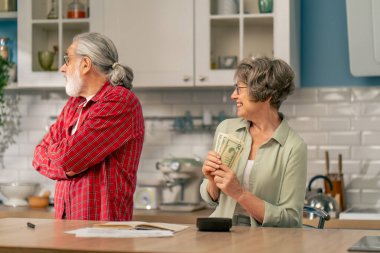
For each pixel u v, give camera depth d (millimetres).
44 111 6074
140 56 5406
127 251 2412
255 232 3035
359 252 2445
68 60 4105
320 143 5609
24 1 5609
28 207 5688
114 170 3889
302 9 5680
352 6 5188
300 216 3570
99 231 2918
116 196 3877
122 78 4055
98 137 3809
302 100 5645
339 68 5613
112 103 3863
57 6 5590
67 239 2725
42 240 2697
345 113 5582
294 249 2494
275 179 3574
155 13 5383
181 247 2506
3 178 6113
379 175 5523
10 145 6121
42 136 6066
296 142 3598
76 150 3789
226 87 5582
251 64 3615
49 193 5750
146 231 2926
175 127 5770
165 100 5871
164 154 5871
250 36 5324
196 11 5336
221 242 2668
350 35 5234
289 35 5199
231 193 3408
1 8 5793
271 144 3613
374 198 5523
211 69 5316
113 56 4125
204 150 5816
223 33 5344
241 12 5301
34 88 5844
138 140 3980
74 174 3889
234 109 5762
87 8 5547
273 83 3578
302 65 5660
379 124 5531
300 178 3570
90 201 3871
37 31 5613
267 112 3662
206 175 3510
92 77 4066
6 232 2979
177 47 5355
